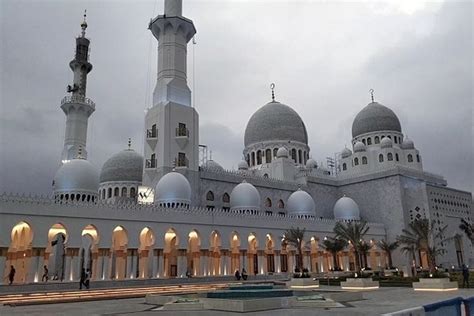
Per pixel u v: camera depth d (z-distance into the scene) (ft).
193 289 127.95
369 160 276.62
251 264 188.14
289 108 294.66
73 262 133.49
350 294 87.15
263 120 285.64
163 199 173.37
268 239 195.00
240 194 202.08
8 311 75.15
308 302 73.92
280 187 239.09
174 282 142.10
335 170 320.09
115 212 145.07
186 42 217.77
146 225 151.53
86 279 119.75
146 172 196.54
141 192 194.49
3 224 121.29
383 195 254.27
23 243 137.18
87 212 138.82
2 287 107.86
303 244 203.92
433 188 247.29
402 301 83.51
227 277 159.12
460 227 242.17
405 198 249.14
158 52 214.28
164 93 203.92
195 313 63.21
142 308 75.41
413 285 118.32
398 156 272.31
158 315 61.26
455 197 260.42
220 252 172.14
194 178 197.67
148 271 157.48
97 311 72.02
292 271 197.67
